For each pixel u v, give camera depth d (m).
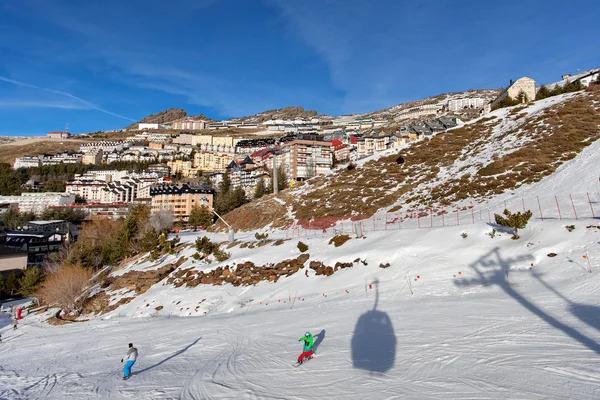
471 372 12.01
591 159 45.75
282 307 28.31
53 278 50.19
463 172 58.84
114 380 17.55
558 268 22.72
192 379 15.70
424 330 17.03
